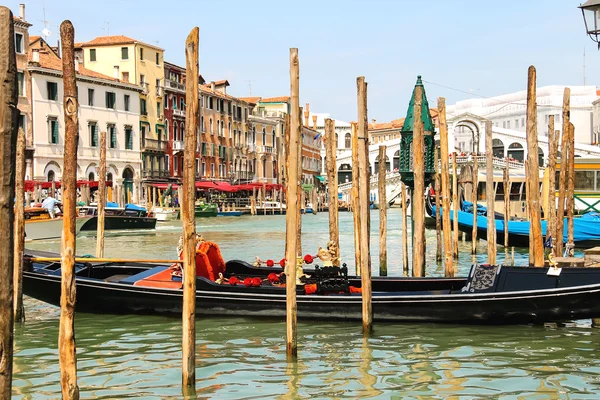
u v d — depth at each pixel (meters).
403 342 9.64
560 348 9.35
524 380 8.07
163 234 33.75
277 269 12.05
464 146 93.44
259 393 7.64
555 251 15.19
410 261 20.47
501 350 9.27
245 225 41.94
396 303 10.43
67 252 6.04
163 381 8.06
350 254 22.83
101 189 15.93
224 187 56.69
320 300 10.59
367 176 9.80
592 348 9.35
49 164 41.72
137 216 36.72
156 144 53.12
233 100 67.94
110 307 11.36
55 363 8.86
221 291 10.87
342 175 86.81
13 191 4.45
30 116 40.50
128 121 49.69
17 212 10.48
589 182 26.30
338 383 7.97
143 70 52.34
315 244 28.16
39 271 11.66
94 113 46.34
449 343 9.59
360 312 10.55
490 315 10.23
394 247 25.30
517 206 37.62
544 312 9.99
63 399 6.05
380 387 7.85
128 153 49.69
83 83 45.41
